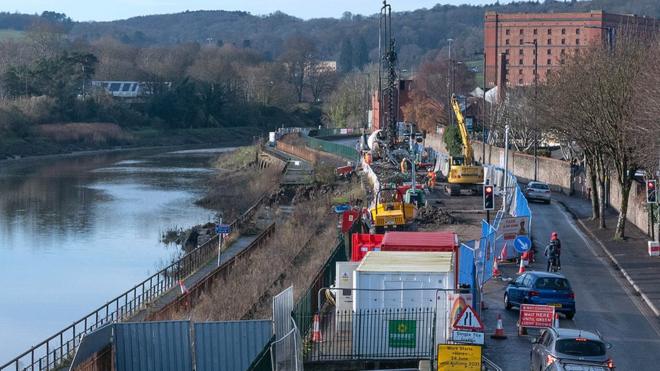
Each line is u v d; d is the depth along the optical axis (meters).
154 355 31.83
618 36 81.44
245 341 31.80
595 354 25.72
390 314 30.81
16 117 176.62
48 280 62.31
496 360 30.61
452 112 135.12
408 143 116.69
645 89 53.75
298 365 28.14
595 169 67.81
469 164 87.31
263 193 102.56
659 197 54.62
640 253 52.59
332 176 107.06
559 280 36.34
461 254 39.94
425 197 77.38
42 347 46.22
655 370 29.50
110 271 65.25
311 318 34.53
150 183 125.69
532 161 101.56
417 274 31.09
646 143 53.62
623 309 38.78
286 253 58.38
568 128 64.38
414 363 30.70
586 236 59.91
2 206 99.56
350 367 30.59
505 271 47.12
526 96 110.44
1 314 53.12
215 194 107.88
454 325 28.22
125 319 44.41
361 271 31.16
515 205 64.38
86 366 29.19
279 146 159.75
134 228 85.25
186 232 79.38
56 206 100.19
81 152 183.25
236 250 65.62
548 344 26.52
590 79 59.50
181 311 42.25
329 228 66.69
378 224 60.44
